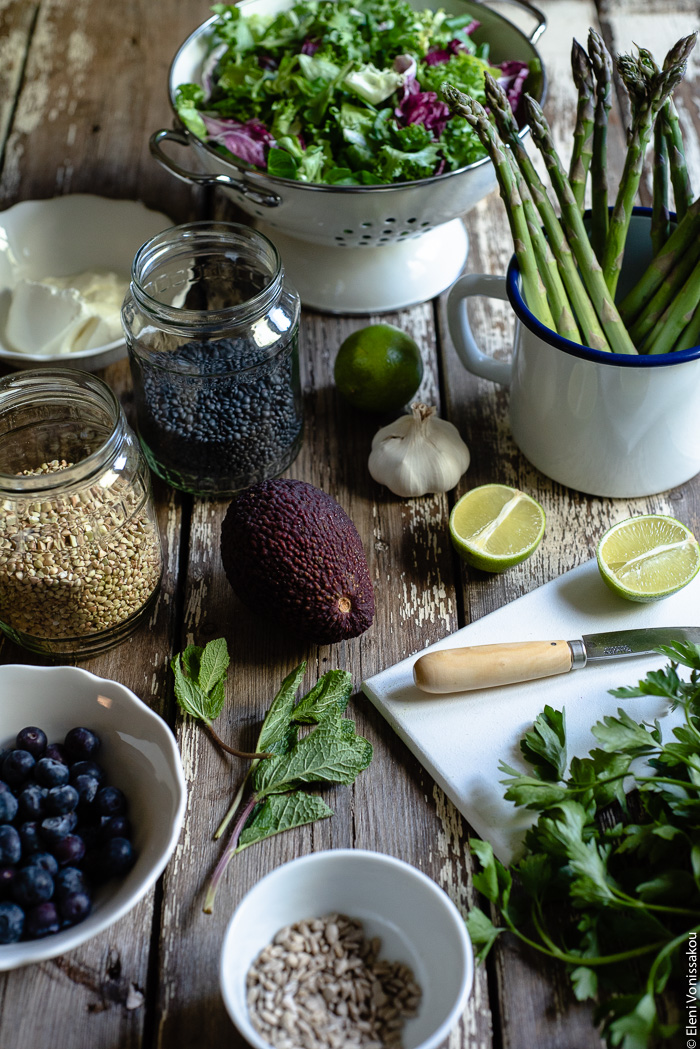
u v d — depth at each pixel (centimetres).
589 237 77
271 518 69
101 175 99
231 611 75
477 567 75
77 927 60
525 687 70
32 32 112
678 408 72
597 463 76
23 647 74
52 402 72
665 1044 60
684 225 73
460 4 93
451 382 85
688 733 64
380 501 80
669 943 57
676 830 61
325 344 88
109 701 66
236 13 89
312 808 66
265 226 92
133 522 71
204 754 69
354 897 62
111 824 63
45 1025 61
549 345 72
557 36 108
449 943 59
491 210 96
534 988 61
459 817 67
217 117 88
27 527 69
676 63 71
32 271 91
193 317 73
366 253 88
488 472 81
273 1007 60
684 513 78
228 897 64
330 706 69
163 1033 61
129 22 113
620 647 70
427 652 72
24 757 64
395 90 86
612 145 98
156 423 76
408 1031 59
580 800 63
